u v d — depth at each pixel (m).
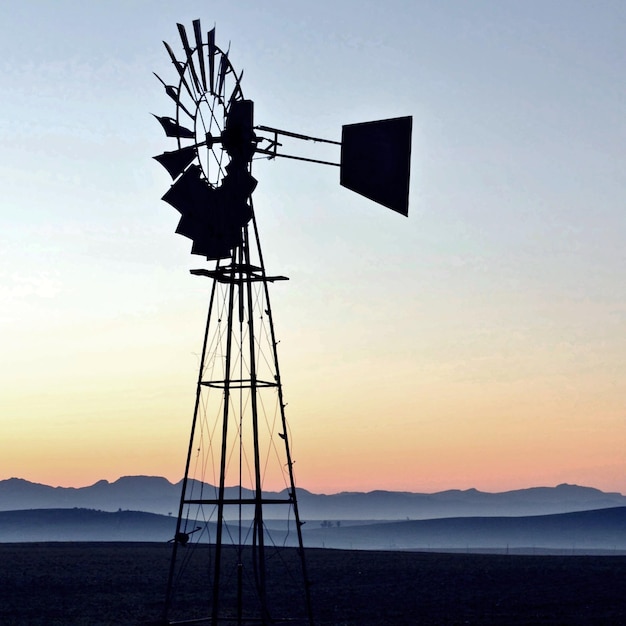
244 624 54.19
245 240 40.97
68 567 102.88
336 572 100.38
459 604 70.62
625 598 74.75
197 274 40.53
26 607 67.44
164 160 40.09
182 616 61.47
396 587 84.88
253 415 40.53
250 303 41.00
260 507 40.38
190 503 40.56
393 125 40.75
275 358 41.09
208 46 40.34
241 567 42.00
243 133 40.16
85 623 57.91
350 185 40.69
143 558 120.56
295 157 40.97
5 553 128.38
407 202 40.31
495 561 121.44
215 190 40.06
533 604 70.50
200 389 41.22
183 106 40.41
